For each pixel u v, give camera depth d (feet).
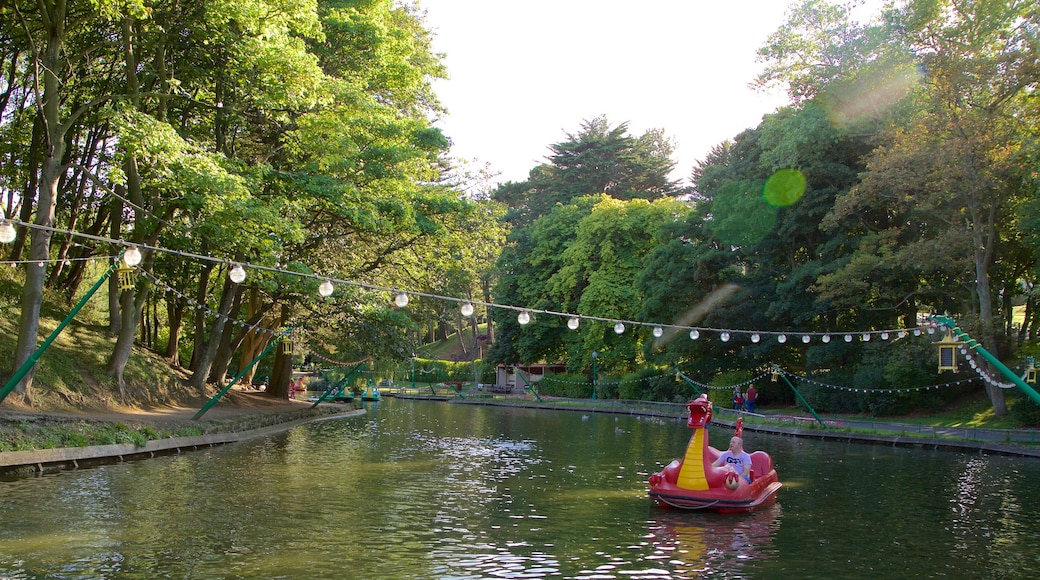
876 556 44.09
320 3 114.83
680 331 163.43
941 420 121.29
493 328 303.07
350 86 105.09
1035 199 99.30
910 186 105.81
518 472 74.95
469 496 60.80
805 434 118.21
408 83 124.26
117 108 80.89
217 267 130.21
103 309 131.85
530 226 245.65
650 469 77.66
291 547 43.62
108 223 119.65
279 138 109.29
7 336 92.89
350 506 55.72
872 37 121.60
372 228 105.91
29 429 69.87
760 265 156.97
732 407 159.12
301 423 132.67
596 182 264.11
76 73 99.60
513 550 43.98
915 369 125.08
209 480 65.51
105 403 95.30
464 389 264.11
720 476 55.88
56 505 53.06
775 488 62.23
